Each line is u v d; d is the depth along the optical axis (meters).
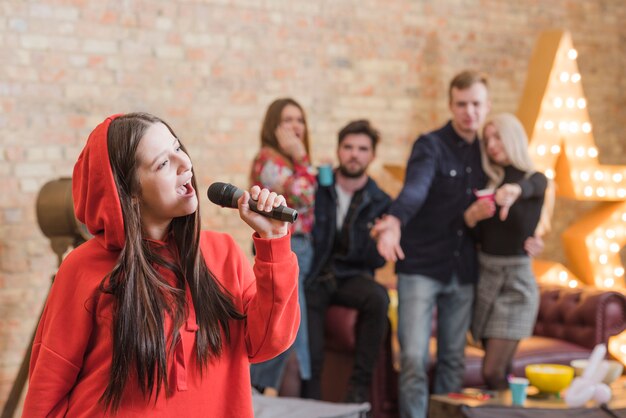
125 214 1.52
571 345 4.61
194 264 1.56
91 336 1.51
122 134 1.53
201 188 4.84
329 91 5.25
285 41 5.09
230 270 1.65
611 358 4.81
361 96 5.38
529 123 5.23
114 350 1.46
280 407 2.78
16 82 4.30
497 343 3.91
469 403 3.33
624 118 6.34
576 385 3.40
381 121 5.45
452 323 3.97
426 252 3.92
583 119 5.30
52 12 4.38
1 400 4.27
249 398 1.59
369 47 5.39
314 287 4.28
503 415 2.98
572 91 5.30
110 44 4.54
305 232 4.12
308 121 5.19
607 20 6.30
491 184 3.91
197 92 4.81
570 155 5.23
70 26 4.43
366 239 4.37
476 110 3.86
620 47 6.31
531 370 3.65
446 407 3.30
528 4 5.97
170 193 1.53
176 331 1.49
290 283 1.56
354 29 5.33
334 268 4.33
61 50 4.41
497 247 3.89
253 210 1.54
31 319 4.36
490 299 3.92
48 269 4.40
